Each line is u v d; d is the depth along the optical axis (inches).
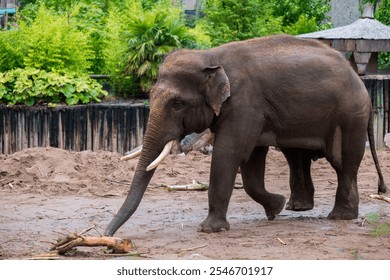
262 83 413.4
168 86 396.8
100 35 877.2
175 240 392.5
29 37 787.4
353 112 432.8
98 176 590.9
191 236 402.3
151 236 404.5
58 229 430.0
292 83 417.7
